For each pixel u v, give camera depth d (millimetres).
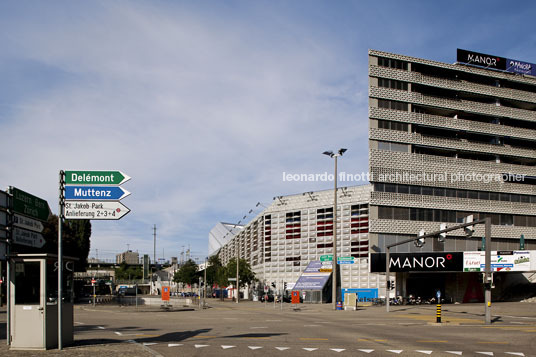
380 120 59469
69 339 14266
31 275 13383
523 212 63875
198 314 34375
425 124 60812
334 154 43156
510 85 67938
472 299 59062
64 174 13992
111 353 12453
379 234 57438
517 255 49062
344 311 40125
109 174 14141
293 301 57031
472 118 65375
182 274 113062
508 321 28391
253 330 20484
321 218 65500
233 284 78125
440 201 60188
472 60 65312
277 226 69938
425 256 53031
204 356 12578
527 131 65875
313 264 64312
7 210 13102
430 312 37906
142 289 137500
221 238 139625
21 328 13250
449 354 13641
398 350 14266
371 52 60438
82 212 13906
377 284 58969
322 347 14742
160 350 13602
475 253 50969
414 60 62000
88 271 152125
